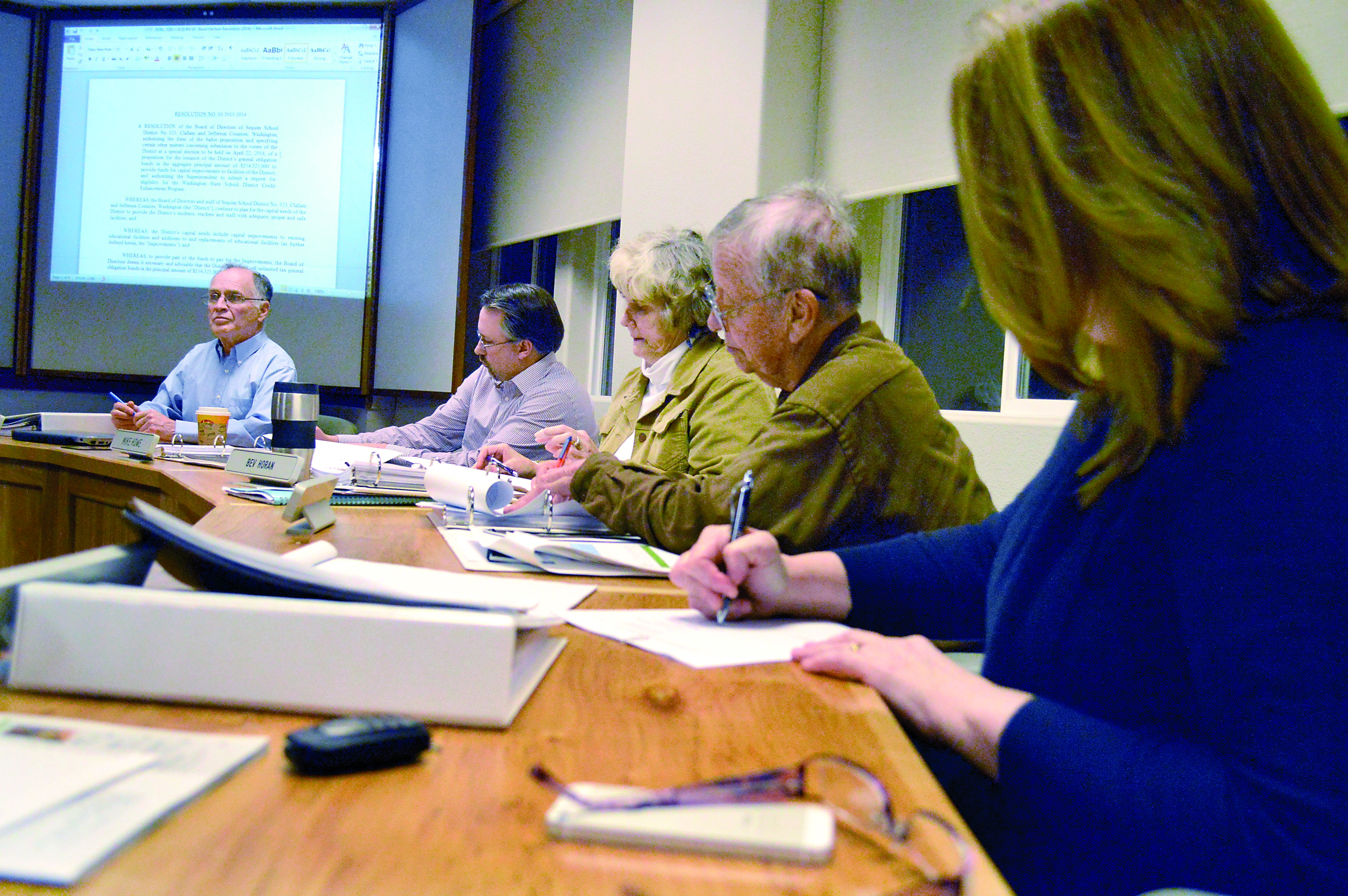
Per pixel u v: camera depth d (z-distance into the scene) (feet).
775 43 9.30
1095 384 1.98
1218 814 1.48
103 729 1.46
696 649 2.35
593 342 13.71
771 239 4.10
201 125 13.76
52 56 13.93
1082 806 1.64
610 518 4.21
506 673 1.68
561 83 12.92
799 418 3.90
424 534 4.09
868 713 1.92
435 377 13.23
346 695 1.67
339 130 13.61
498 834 1.26
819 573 2.84
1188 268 1.70
